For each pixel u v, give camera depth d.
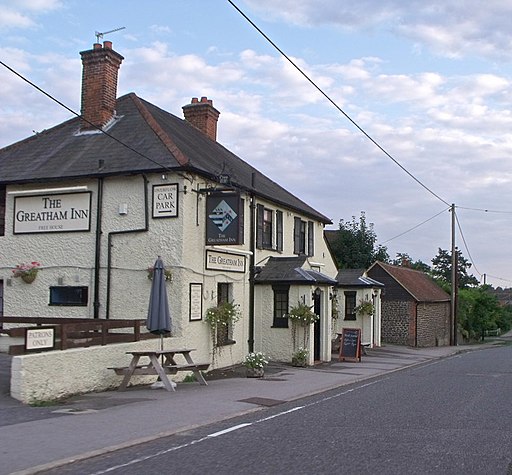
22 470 7.10
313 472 7.24
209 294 19.05
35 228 19.62
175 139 20.34
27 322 17.02
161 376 14.08
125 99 22.25
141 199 18.31
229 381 16.69
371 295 32.78
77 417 10.55
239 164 26.27
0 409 11.22
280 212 24.44
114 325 14.86
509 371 21.25
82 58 21.22
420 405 12.80
